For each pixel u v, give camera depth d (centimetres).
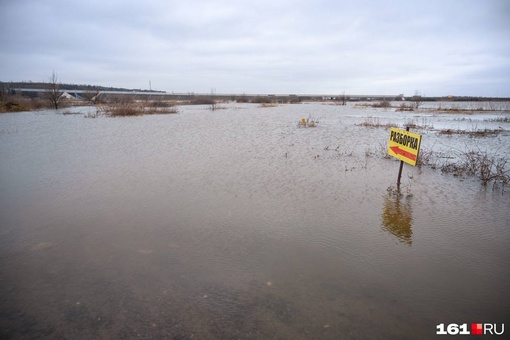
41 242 454
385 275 372
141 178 795
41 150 1195
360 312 307
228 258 409
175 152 1148
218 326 288
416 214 558
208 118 2834
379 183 754
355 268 387
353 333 279
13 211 573
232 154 1109
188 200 632
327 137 1561
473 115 3447
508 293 340
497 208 585
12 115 3053
